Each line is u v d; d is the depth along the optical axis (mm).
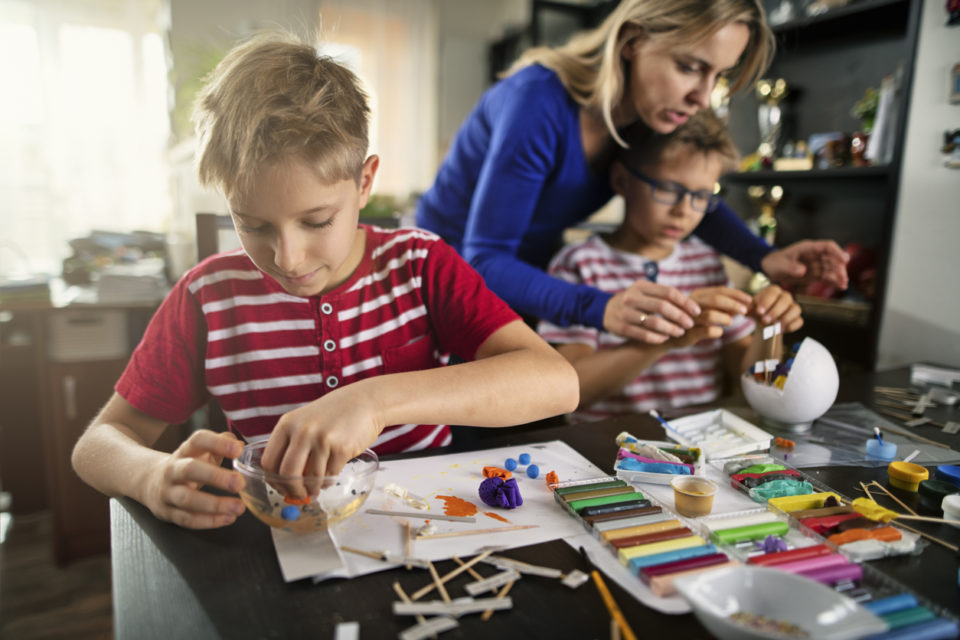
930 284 1429
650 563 474
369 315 795
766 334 907
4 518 1828
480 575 470
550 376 681
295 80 608
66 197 2857
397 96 3832
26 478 1821
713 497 587
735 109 2096
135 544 508
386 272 810
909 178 1456
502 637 402
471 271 829
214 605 432
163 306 752
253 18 2973
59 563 1569
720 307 919
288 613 425
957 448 769
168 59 2180
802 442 777
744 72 1098
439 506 580
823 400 792
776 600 405
